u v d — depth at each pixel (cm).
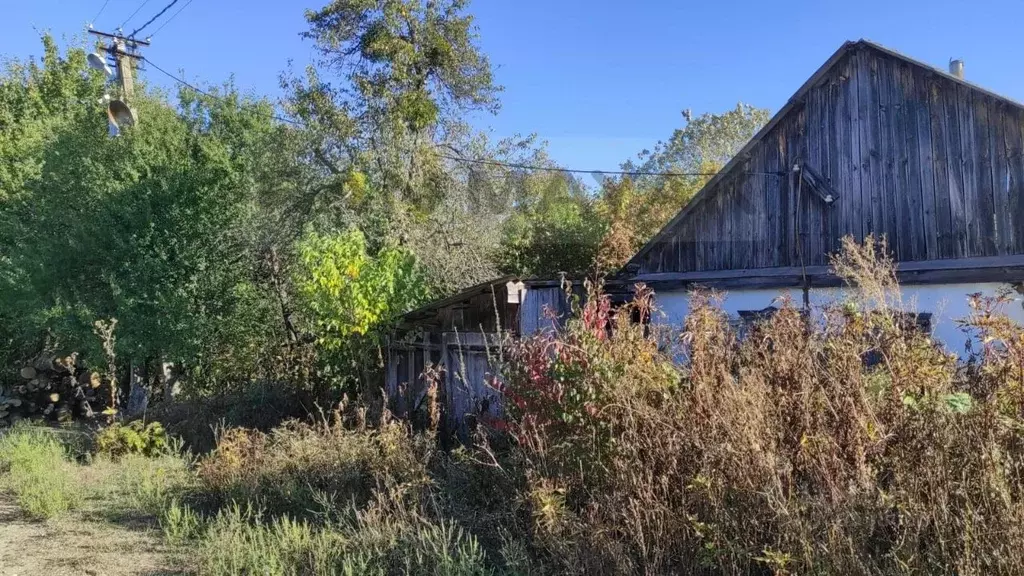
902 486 364
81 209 1414
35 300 1417
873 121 991
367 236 1566
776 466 394
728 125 3512
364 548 531
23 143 1723
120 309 1340
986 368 383
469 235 1705
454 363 934
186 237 1402
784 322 468
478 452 617
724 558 398
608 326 630
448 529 546
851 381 404
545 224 1988
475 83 1847
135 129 1409
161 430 1081
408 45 1703
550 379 529
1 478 923
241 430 868
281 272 1474
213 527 616
